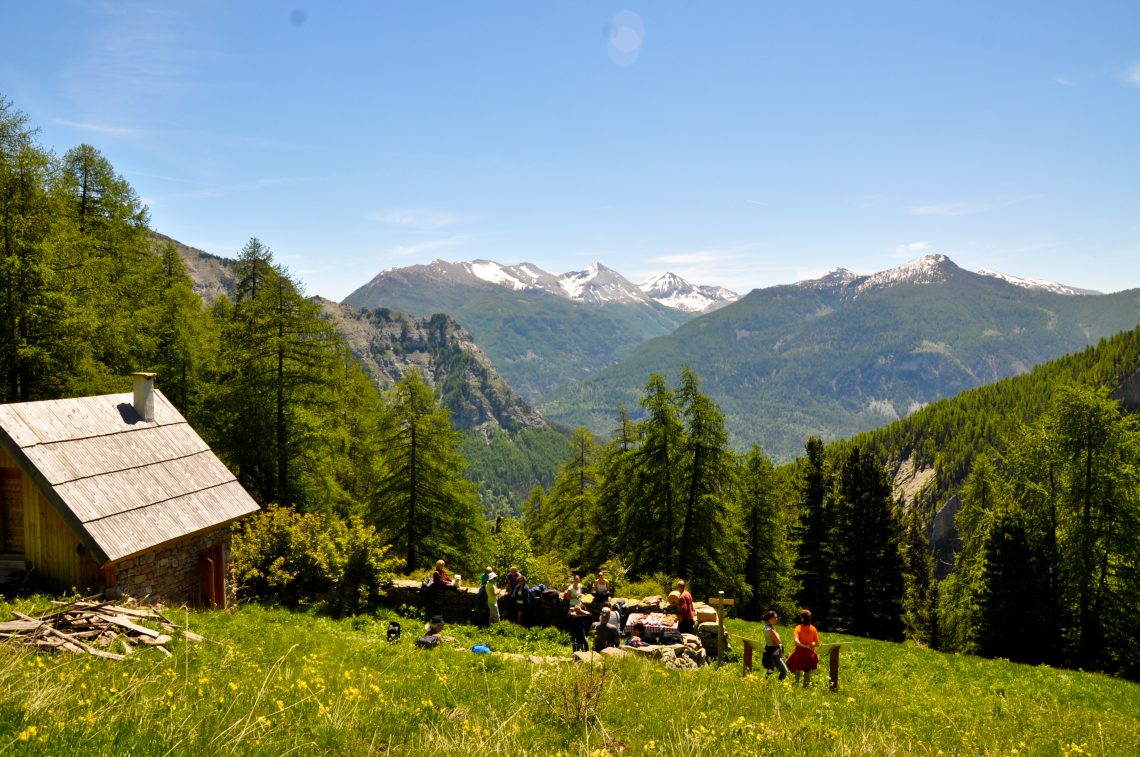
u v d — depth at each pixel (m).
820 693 14.14
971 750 10.60
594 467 54.31
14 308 24.56
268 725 6.95
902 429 180.88
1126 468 35.81
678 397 39.19
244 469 33.38
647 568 38.12
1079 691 22.00
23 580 15.68
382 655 14.37
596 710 9.79
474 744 7.50
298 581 23.52
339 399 39.62
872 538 50.47
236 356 34.38
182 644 12.05
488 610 21.67
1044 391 151.88
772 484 47.19
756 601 45.72
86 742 5.70
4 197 24.67
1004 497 44.28
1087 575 36.16
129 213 41.22
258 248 45.34
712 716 10.39
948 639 54.31
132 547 16.17
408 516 35.59
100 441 17.83
